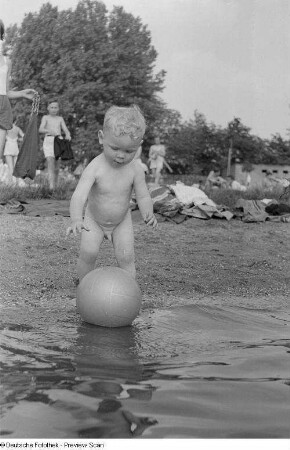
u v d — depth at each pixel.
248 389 2.94
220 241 8.89
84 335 4.20
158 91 53.19
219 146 66.38
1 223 8.86
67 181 15.51
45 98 46.66
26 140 11.15
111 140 4.87
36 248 7.62
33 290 5.86
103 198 5.09
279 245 8.93
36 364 3.37
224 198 14.04
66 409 2.61
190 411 2.61
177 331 4.41
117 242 5.26
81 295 4.62
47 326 4.45
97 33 50.25
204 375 3.20
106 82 49.78
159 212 10.20
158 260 7.54
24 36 48.88
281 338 4.24
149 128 52.84
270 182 23.09
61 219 9.54
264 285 6.77
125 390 2.89
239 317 4.97
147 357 3.64
